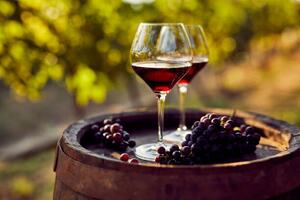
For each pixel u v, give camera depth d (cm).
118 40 247
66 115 450
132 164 71
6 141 389
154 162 83
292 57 582
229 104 511
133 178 71
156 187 70
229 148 82
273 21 336
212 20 286
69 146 80
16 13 207
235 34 352
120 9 240
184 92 109
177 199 70
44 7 213
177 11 264
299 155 78
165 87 91
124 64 253
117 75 256
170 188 70
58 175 81
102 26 234
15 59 210
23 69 214
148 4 254
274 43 459
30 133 407
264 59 592
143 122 109
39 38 216
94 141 97
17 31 208
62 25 221
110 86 253
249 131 89
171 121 112
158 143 92
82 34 229
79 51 229
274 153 87
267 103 511
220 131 84
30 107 457
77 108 255
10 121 426
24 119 432
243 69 582
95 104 473
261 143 94
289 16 333
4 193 287
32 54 214
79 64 230
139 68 88
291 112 470
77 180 76
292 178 75
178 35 93
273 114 472
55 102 473
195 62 108
